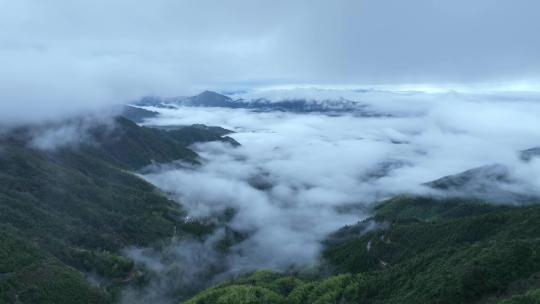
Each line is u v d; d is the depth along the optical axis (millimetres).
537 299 122688
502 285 145000
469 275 151125
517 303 125062
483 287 147000
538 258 149625
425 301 153500
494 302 140625
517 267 148875
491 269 150750
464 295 147375
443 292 151875
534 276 142625
